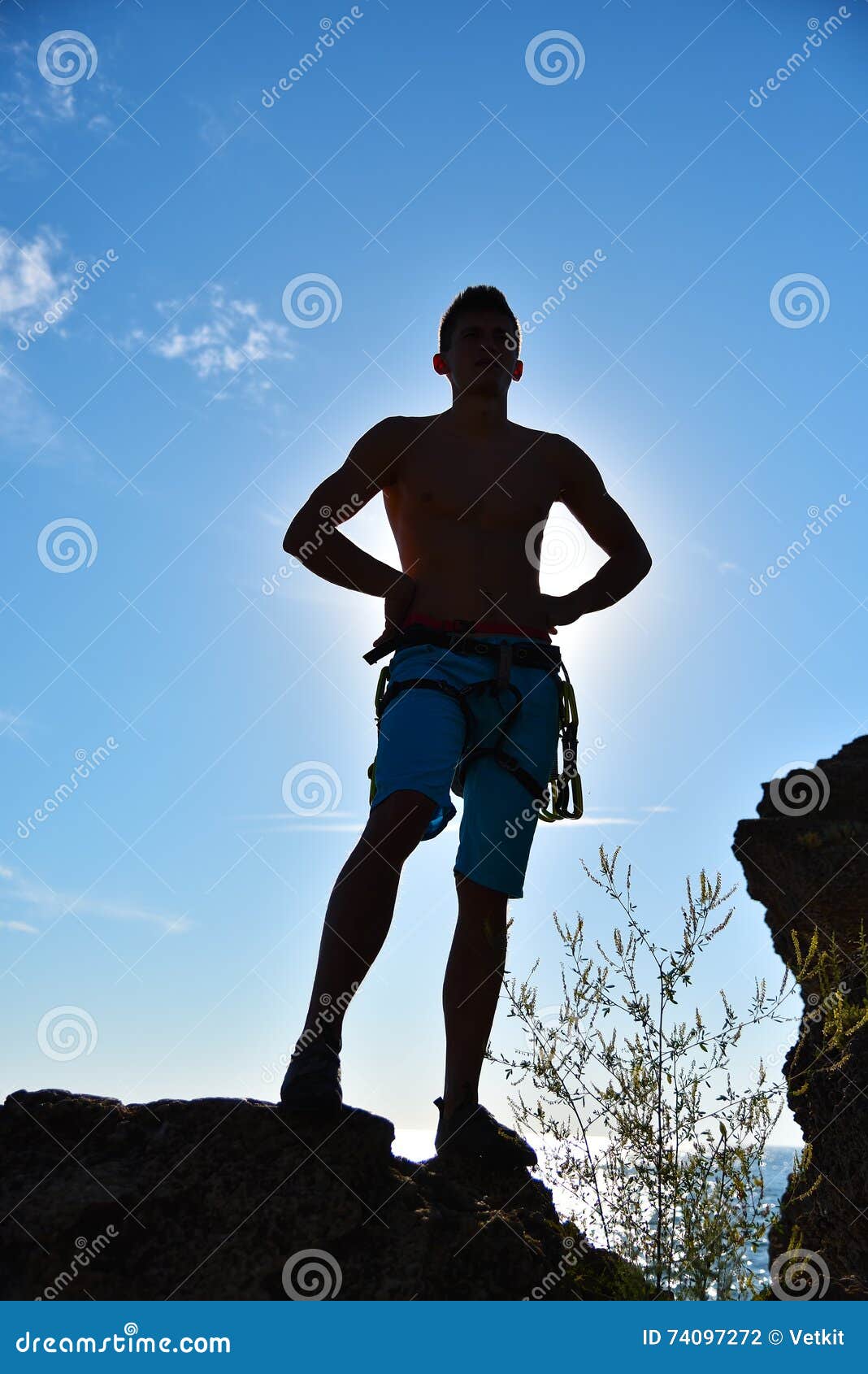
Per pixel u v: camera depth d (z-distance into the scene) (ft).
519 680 11.04
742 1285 9.52
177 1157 9.04
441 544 11.33
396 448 11.71
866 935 13.89
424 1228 9.07
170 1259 8.51
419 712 10.44
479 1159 10.64
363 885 9.50
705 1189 9.44
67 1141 9.37
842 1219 12.16
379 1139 9.34
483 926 10.98
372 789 10.85
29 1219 8.41
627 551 12.52
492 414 12.02
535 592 11.64
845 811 16.75
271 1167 8.86
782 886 16.16
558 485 12.20
